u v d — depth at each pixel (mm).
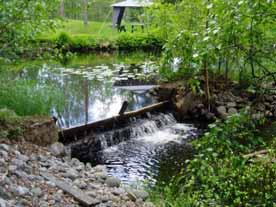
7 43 5629
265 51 2275
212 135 2307
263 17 2096
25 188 4066
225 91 10984
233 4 2117
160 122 10133
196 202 3793
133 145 8734
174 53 2480
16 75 10023
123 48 23312
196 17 9766
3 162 4570
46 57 7086
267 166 3740
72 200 4305
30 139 6121
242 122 2322
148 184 6508
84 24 27484
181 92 11258
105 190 5113
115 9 26688
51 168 5234
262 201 3475
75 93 11977
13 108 6832
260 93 2408
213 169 2605
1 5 5109
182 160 7848
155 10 11945
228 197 3559
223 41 2162
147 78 14547
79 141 8219
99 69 16609
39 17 5641
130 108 10836
